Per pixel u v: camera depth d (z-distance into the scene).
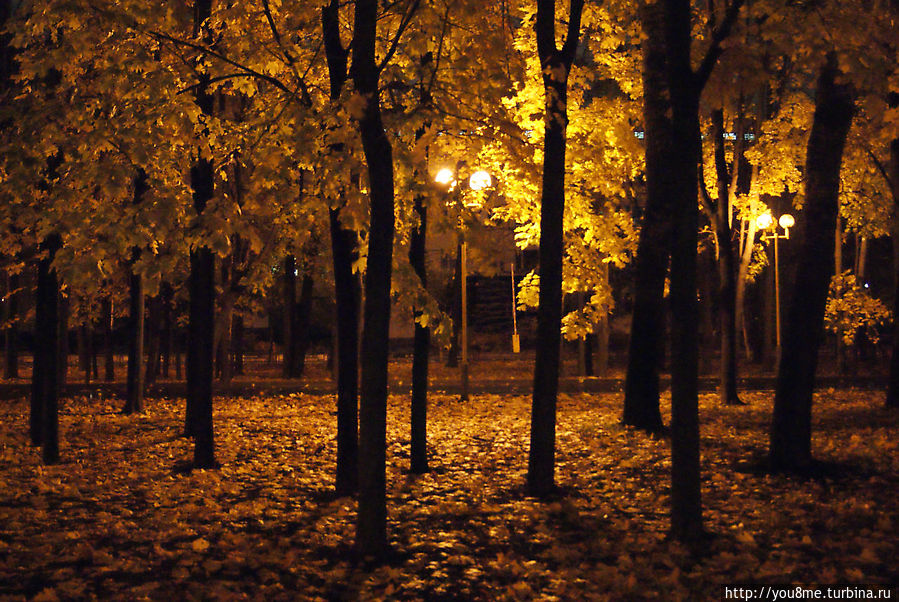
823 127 10.05
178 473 11.09
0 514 8.12
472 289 53.72
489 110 9.07
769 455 10.23
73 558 6.59
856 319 29.16
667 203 7.34
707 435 13.16
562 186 9.52
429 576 6.39
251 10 10.06
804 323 9.98
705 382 26.52
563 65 9.23
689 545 6.99
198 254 11.74
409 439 14.62
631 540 7.18
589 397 23.17
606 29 14.67
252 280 16.75
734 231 26.16
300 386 25.39
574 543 7.34
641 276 14.76
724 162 20.66
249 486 10.28
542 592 5.90
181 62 9.52
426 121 8.27
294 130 8.36
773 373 33.94
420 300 9.62
